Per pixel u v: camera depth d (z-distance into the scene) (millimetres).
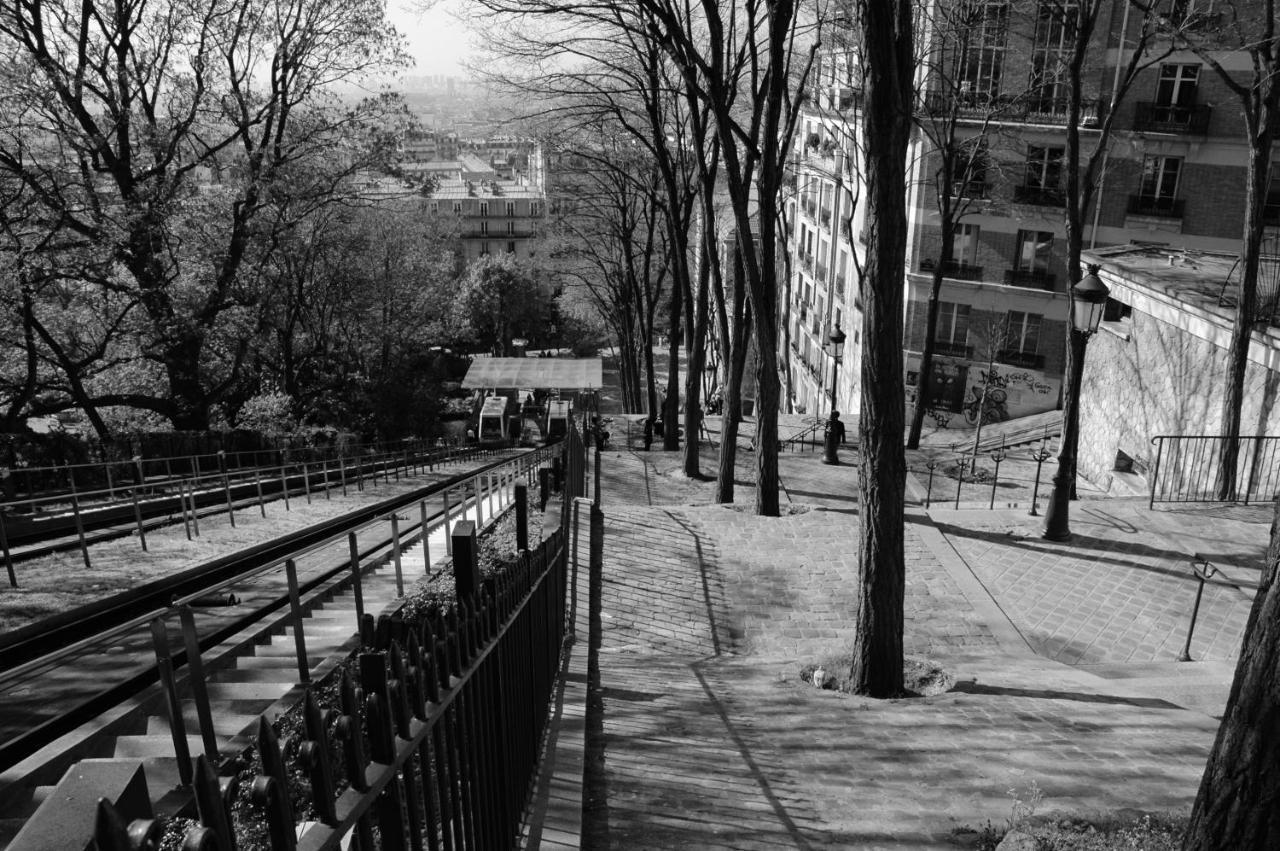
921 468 25641
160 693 6246
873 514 9305
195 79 26031
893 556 9328
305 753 2100
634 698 8633
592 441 29500
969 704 9133
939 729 8242
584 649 9148
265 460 28391
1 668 8391
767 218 17312
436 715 3033
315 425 38344
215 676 6992
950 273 36250
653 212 34188
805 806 6324
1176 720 8734
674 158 28047
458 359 74188
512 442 45656
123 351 27734
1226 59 30375
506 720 4547
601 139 29984
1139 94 31781
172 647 7562
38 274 21938
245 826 4723
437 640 3348
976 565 14117
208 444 26828
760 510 17156
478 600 4250
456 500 17766
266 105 27641
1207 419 18984
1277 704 3658
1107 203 33281
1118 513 16453
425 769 2947
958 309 36656
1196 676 10273
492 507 13688
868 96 8359
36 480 19781
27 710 6258
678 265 30172
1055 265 34625
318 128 27328
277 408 33375
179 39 25391
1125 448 22328
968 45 29250
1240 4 26672
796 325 59000
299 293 36281
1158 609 12461
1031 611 12484
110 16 24906
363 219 42281
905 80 8352
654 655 10820
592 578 12992
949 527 15930
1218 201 31625
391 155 28062
